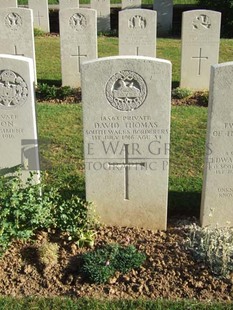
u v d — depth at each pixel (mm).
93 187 2305
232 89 2084
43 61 5383
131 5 7344
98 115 2178
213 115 2133
